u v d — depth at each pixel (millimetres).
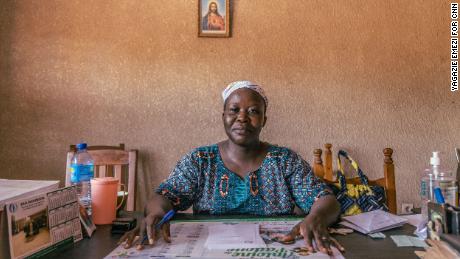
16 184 936
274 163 1301
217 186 1280
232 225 1062
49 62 2355
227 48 2357
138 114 2371
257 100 1303
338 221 1113
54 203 884
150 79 2365
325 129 2365
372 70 2371
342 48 2367
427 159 2371
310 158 2365
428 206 931
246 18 2357
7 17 2344
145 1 2357
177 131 2371
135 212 1269
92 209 1104
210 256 823
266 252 845
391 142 2371
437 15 2385
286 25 2361
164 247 887
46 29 2355
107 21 2357
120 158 2223
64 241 897
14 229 767
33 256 808
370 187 1616
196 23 2350
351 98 2371
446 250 789
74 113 2363
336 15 2369
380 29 2375
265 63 2357
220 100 2359
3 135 2355
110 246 915
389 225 1046
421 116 2379
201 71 2361
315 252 846
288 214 1241
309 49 2363
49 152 2357
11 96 2352
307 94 2363
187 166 1301
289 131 2363
